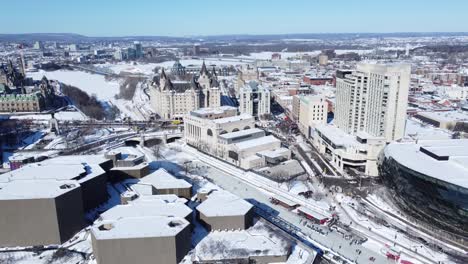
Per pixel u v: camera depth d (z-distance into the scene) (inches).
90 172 7603.4
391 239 6683.1
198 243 6156.5
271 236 6407.5
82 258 5846.5
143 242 5442.9
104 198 7637.8
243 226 6589.6
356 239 6707.7
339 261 6028.5
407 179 7332.7
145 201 6875.0
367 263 5994.1
